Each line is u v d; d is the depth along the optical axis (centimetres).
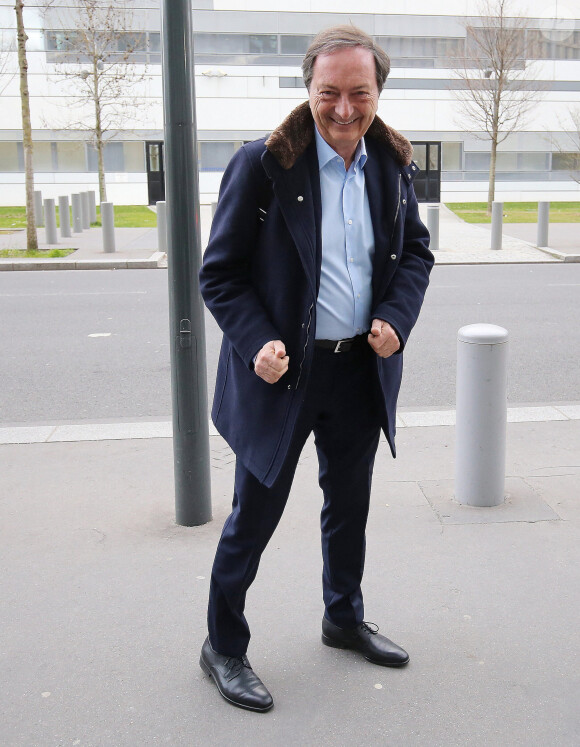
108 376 735
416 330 926
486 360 409
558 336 888
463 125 3441
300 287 248
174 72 361
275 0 3269
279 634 314
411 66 3388
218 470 483
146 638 312
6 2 3141
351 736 257
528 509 421
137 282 1330
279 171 238
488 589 345
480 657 298
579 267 1511
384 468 480
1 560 373
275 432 253
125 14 2909
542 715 265
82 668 293
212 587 276
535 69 3384
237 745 253
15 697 277
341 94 233
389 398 265
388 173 255
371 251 256
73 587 349
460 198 3519
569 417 571
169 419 605
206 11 3247
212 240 252
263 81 3325
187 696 278
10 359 801
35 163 3316
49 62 3206
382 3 3319
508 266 1530
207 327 957
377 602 335
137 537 396
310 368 250
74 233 2036
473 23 3350
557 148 3522
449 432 545
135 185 3341
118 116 3166
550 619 322
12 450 518
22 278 1391
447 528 400
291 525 405
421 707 270
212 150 3362
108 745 253
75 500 440
